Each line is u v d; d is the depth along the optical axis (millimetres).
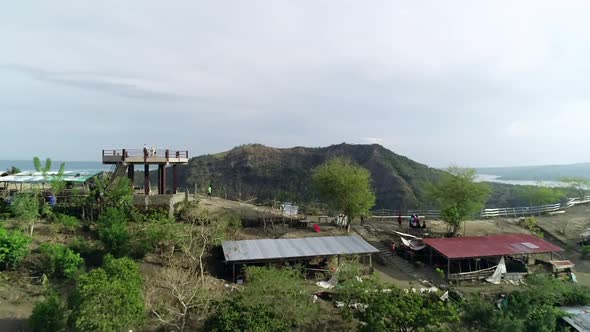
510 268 33031
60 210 31484
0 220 27969
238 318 17391
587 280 32156
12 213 29656
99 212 31531
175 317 19953
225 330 16703
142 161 35875
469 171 40719
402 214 50281
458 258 30531
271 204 47594
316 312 21812
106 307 15094
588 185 61844
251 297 19750
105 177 37625
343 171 40594
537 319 23109
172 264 25625
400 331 19422
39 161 32375
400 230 41406
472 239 34906
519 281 30516
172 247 26953
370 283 22375
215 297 20797
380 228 42031
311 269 29094
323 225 41719
